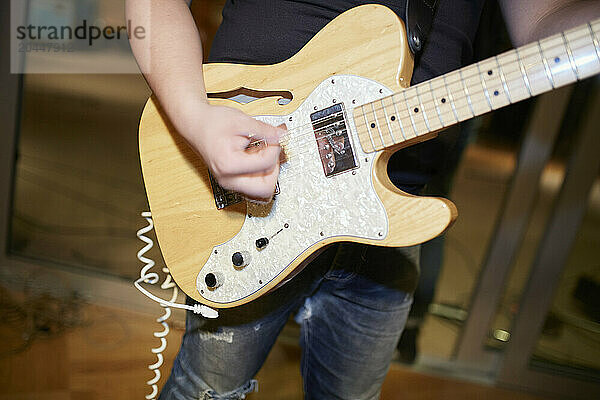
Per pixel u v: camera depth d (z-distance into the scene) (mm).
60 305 2354
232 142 819
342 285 1027
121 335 2234
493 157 3699
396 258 1019
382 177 871
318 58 896
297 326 2277
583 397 2262
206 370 1008
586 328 2510
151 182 1006
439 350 2346
